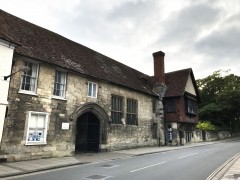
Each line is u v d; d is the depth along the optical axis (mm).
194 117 32344
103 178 8719
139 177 8906
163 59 29594
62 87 15734
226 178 8438
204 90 49438
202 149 21453
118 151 18984
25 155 12703
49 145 14078
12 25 14852
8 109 12172
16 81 12781
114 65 23766
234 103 44000
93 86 18312
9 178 8672
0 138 11164
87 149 18312
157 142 25969
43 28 17922
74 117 15992
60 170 10492
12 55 12117
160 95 27797
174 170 10398
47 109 14266
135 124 22906
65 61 16156
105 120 18859
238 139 41281
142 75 28453
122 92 21359
